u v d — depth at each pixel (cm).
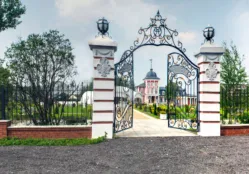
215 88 912
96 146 742
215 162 575
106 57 866
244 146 742
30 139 804
